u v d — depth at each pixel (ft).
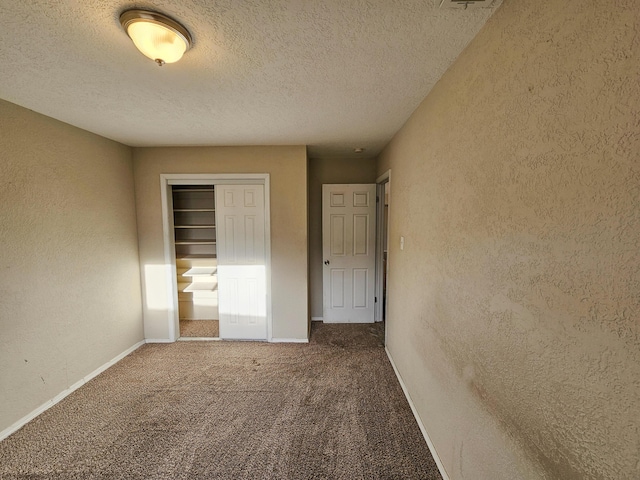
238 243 11.29
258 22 3.82
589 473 2.36
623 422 2.08
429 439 6.05
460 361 4.66
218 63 4.86
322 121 7.88
